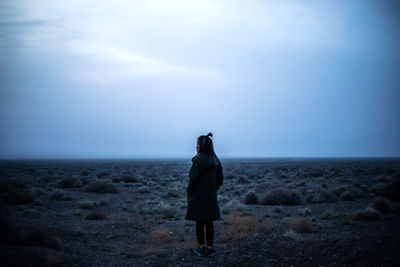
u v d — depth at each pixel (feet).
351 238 19.94
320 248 18.88
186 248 21.21
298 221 27.40
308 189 71.67
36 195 56.59
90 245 23.34
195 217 18.43
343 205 46.96
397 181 53.78
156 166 272.72
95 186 70.74
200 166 18.65
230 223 31.42
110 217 38.09
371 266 15.38
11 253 17.54
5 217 21.49
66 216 38.32
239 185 89.45
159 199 57.93
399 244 17.70
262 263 17.62
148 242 24.73
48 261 16.94
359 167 201.57
